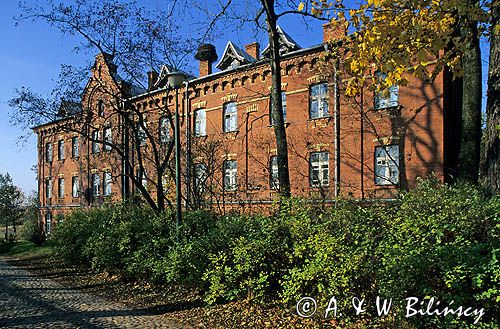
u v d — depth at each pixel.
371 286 6.07
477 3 7.34
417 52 6.83
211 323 7.35
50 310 8.93
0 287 12.27
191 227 10.60
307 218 7.28
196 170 19.28
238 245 7.95
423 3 7.04
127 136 17.23
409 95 16.84
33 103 18.86
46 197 39.91
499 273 4.52
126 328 7.28
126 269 12.05
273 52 12.29
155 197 22.64
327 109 19.52
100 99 18.11
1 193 42.75
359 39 8.14
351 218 6.63
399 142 16.98
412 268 5.05
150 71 15.99
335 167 18.48
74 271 15.33
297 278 6.77
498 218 5.05
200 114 25.08
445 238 5.35
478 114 10.19
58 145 38.25
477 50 10.10
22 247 28.52
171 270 9.34
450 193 6.20
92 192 33.06
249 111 22.41
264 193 21.14
